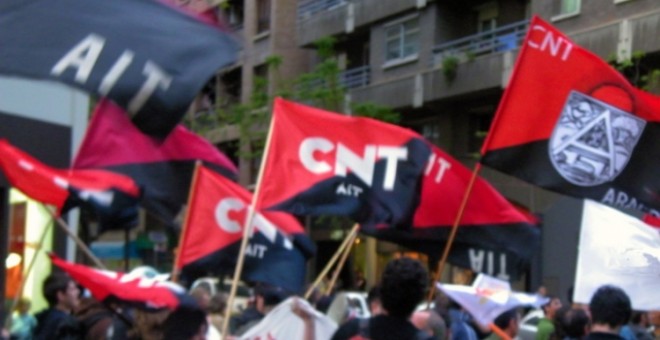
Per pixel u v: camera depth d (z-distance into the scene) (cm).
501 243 779
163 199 771
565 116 751
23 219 1422
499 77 2553
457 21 2892
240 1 3656
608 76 751
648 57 2252
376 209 757
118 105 318
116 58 321
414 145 764
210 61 326
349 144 758
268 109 2895
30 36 320
